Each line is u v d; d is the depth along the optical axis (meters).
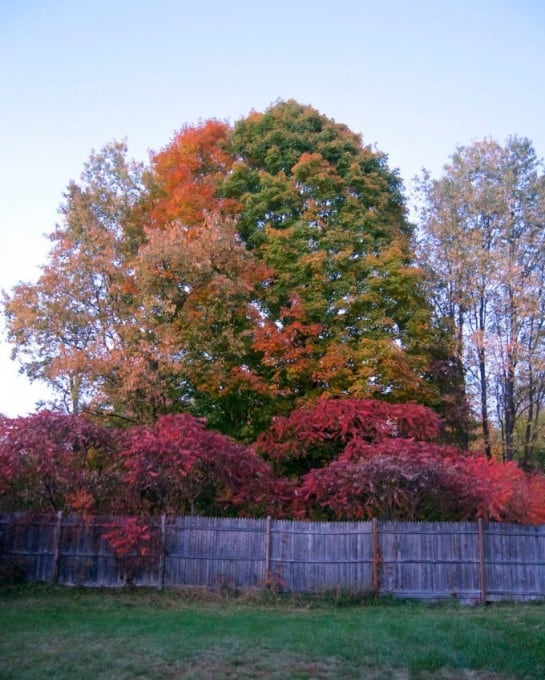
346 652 10.34
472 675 9.34
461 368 28.72
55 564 17.28
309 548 16.94
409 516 17.88
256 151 27.47
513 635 11.93
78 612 13.91
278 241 24.70
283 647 10.68
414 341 24.95
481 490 17.16
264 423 23.92
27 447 17.25
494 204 29.56
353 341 24.53
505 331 29.23
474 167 30.81
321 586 16.47
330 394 22.81
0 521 17.67
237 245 23.66
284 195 25.73
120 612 14.05
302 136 27.50
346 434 21.33
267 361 23.66
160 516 17.28
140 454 17.31
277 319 25.39
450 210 30.25
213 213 24.00
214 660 9.82
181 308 23.23
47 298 23.61
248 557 17.00
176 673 9.13
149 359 22.12
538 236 29.34
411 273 24.48
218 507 19.58
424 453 18.17
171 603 15.34
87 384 22.56
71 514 17.58
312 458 22.50
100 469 18.41
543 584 16.95
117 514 17.83
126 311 23.73
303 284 24.66
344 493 17.36
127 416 23.91
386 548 16.80
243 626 12.44
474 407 29.09
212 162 28.78
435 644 10.92
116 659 9.69
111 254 23.81
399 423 21.03
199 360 23.31
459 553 16.86
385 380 23.50
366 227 25.98
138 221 26.14
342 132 29.02
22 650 10.17
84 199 25.22
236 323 24.62
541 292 28.91
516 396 29.41
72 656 9.80
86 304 23.95
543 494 20.02
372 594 16.22
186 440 17.44
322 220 26.14
